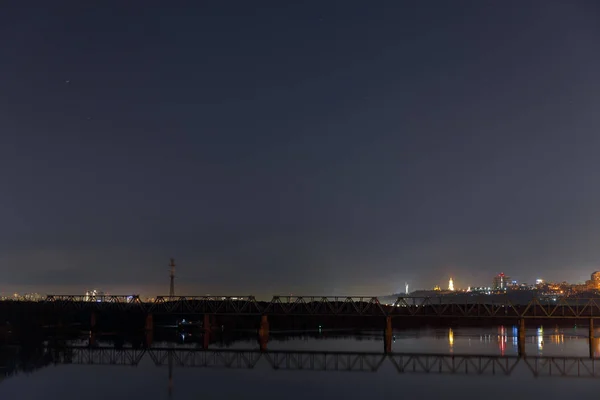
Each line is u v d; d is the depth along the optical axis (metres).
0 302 182.50
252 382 91.81
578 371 102.19
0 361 113.50
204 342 150.62
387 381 92.62
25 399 80.44
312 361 113.94
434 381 92.31
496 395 82.44
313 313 150.88
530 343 155.25
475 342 158.25
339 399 79.69
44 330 167.62
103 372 101.06
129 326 195.88
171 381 92.62
